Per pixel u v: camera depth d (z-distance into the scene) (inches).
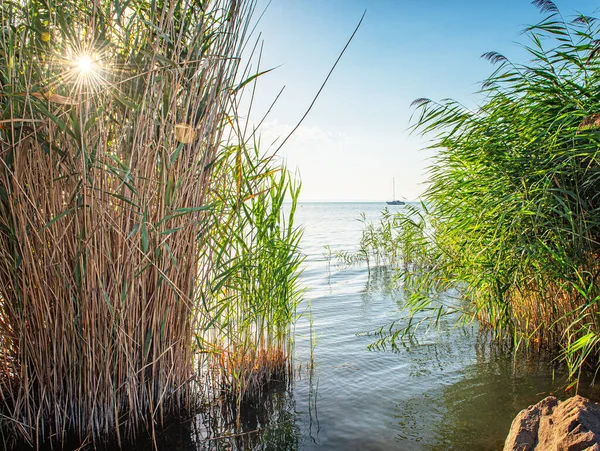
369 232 527.2
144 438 107.7
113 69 91.9
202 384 132.2
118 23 89.9
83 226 97.4
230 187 128.7
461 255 174.7
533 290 151.6
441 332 204.8
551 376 138.9
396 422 117.5
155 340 110.7
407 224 226.5
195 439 108.7
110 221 97.7
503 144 149.9
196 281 119.5
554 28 146.6
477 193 156.6
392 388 140.7
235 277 127.3
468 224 159.8
